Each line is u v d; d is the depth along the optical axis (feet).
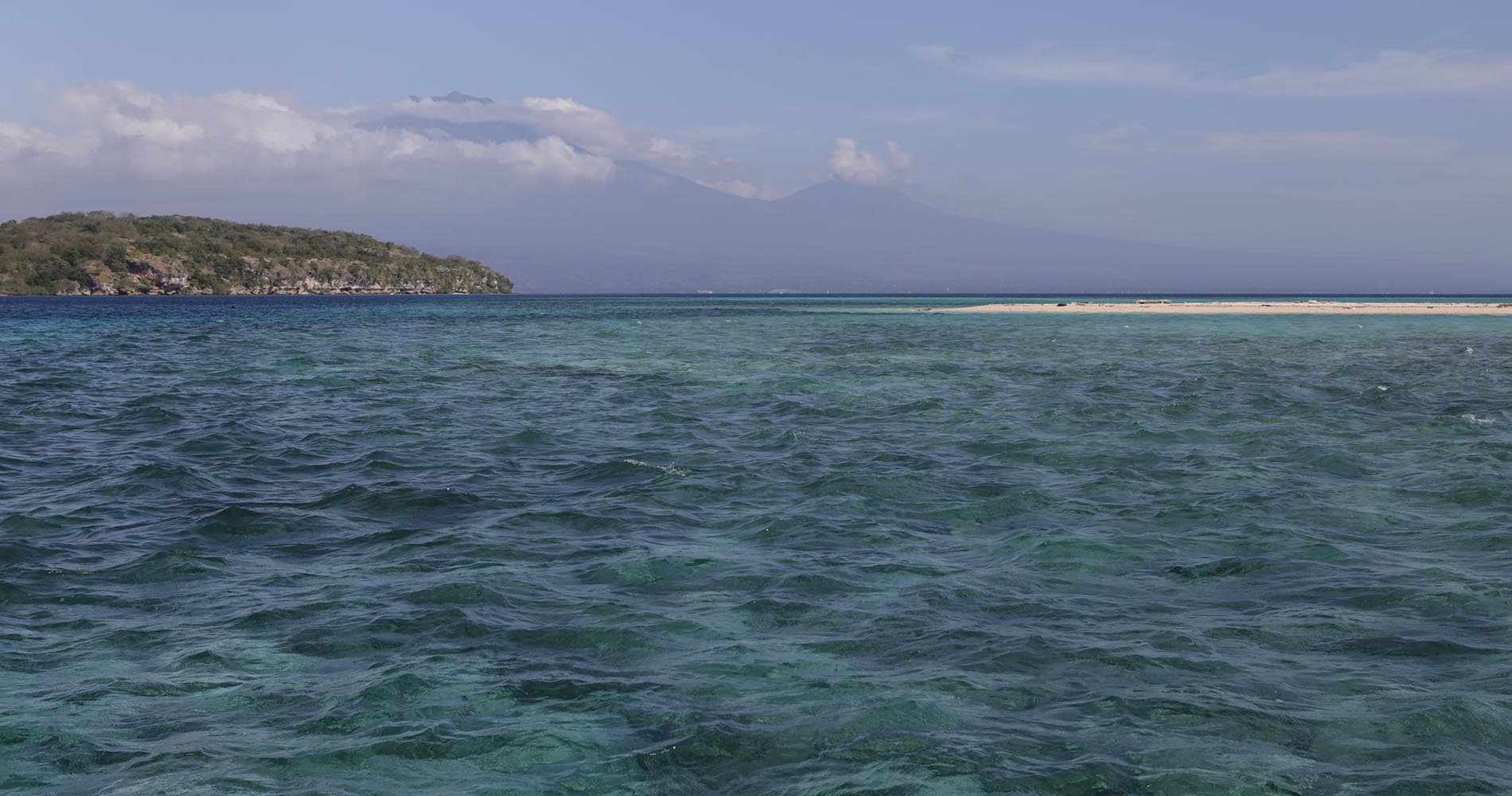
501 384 121.60
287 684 30.76
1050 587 40.34
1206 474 63.93
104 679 31.04
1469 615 36.27
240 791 24.25
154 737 27.12
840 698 29.60
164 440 78.64
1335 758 25.75
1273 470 65.05
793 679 31.12
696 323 306.96
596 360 159.22
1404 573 41.68
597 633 35.27
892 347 190.29
